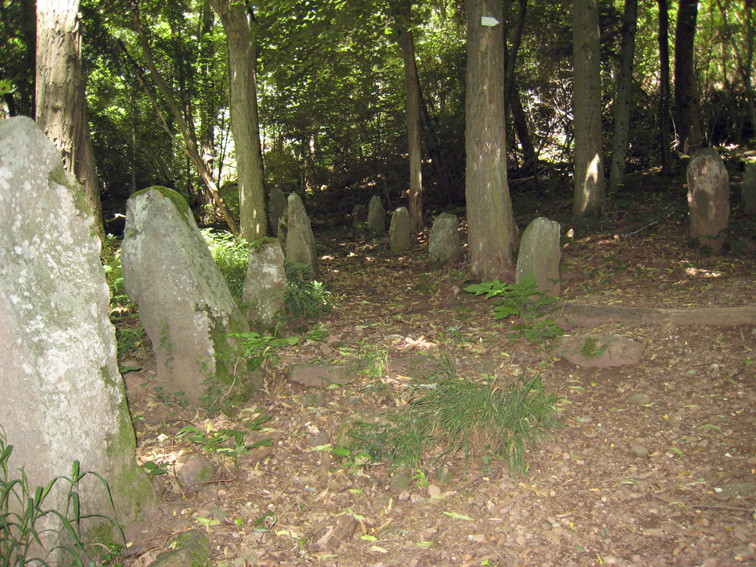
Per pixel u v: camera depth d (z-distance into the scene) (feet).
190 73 59.21
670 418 13.32
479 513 10.55
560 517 10.18
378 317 23.58
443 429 12.79
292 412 14.92
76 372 8.83
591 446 12.59
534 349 18.04
